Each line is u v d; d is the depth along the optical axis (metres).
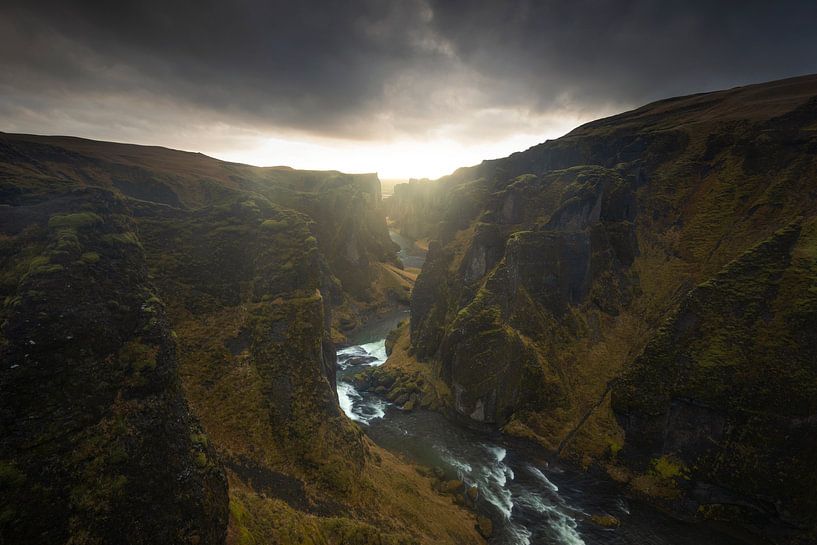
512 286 74.75
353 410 74.81
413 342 96.94
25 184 28.06
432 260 102.94
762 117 87.44
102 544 17.27
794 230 57.28
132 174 104.12
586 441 59.91
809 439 44.19
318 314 51.44
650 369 57.72
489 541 43.88
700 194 84.44
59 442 17.94
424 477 53.94
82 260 22.41
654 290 77.31
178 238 53.91
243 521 25.78
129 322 23.44
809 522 42.34
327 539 30.27
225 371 45.72
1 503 15.58
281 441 41.97
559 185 91.88
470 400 67.69
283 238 56.12
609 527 46.91
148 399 22.03
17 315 18.89
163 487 20.19
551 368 70.00
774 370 48.69
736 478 46.75
